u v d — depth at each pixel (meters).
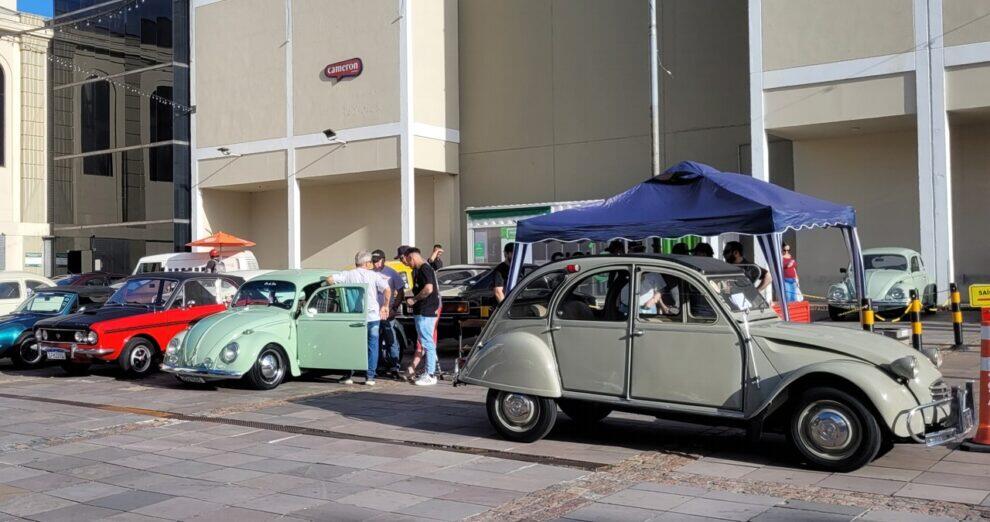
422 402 10.48
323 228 30.62
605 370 7.47
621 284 7.59
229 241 25.09
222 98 29.89
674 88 24.08
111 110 35.50
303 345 12.13
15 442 8.62
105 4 35.69
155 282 14.54
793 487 6.27
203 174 30.55
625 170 24.73
